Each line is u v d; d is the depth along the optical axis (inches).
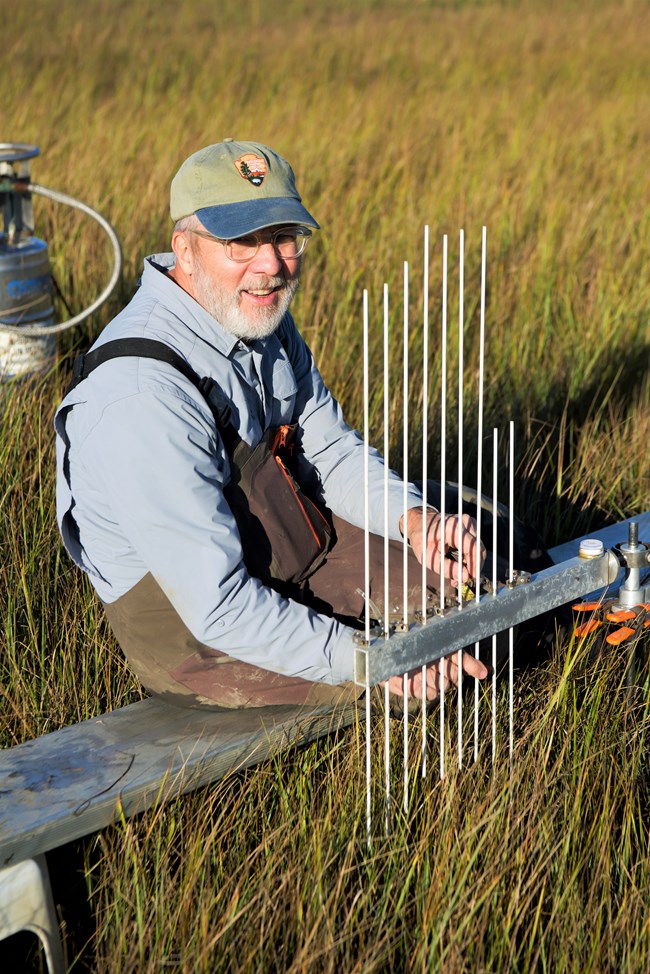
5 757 91.7
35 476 135.7
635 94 431.8
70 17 634.8
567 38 584.4
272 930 83.7
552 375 188.4
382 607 102.3
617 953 85.3
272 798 96.0
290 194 96.7
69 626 115.4
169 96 395.9
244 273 95.4
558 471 156.6
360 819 92.2
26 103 364.8
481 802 92.3
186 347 95.3
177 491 90.3
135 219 243.1
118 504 91.5
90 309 171.0
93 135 322.0
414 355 190.2
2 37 542.0
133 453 90.0
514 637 107.0
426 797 91.9
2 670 110.2
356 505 111.1
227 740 93.7
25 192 171.8
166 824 91.9
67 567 123.9
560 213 262.7
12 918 82.4
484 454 160.9
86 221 236.5
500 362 191.9
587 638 108.0
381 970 82.1
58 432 95.8
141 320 95.4
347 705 98.0
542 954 82.0
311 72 469.1
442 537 88.3
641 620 105.4
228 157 95.5
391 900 86.3
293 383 107.2
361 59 510.0
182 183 96.4
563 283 225.9
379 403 167.5
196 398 93.5
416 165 307.4
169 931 83.9
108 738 94.4
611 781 97.9
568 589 97.0
